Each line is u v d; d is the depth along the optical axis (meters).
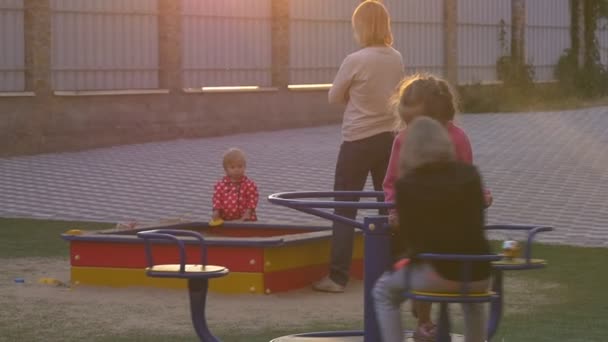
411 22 77.94
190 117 61.41
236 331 18.33
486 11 85.62
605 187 40.53
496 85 86.00
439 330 12.89
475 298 12.15
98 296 21.34
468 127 67.38
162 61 59.97
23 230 30.80
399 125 15.42
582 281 23.34
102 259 22.39
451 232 12.20
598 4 97.81
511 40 88.50
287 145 57.00
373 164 21.77
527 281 23.31
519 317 19.70
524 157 50.75
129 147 56.34
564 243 28.55
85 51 55.88
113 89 57.38
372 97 21.53
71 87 55.28
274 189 40.34
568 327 18.86
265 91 66.19
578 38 96.81
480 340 13.45
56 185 41.59
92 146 55.94
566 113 79.12
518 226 14.82
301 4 68.81
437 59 80.75
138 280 22.19
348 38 72.19
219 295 21.41
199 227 25.33
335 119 71.69
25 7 53.06
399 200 12.39
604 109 83.44
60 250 27.38
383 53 21.66
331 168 46.97
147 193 39.22
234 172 25.28
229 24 64.00
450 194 12.20
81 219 33.16
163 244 21.86
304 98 69.19
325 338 16.48
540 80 92.69
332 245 22.06
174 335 18.00
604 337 18.05
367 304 14.66
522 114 78.62
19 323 18.88
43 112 53.66
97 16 56.41
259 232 24.88
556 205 36.00
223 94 63.41
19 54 53.03
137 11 58.41
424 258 12.10
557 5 94.50
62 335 17.97
